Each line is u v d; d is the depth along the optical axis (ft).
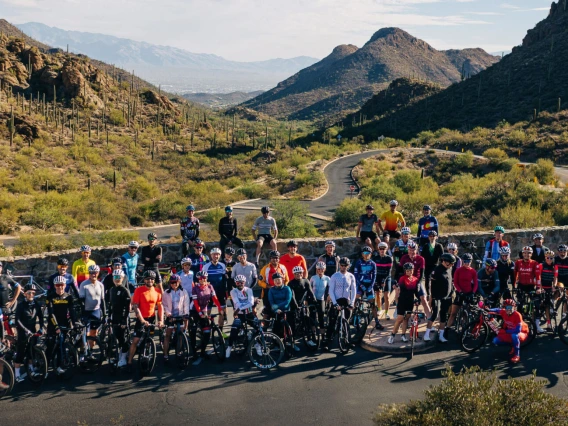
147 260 36.50
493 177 180.24
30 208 167.22
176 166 343.87
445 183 211.20
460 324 33.96
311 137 523.29
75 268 34.12
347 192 212.84
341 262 31.83
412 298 32.40
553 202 107.96
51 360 29.32
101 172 276.21
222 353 31.09
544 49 517.14
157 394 27.32
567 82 418.10
